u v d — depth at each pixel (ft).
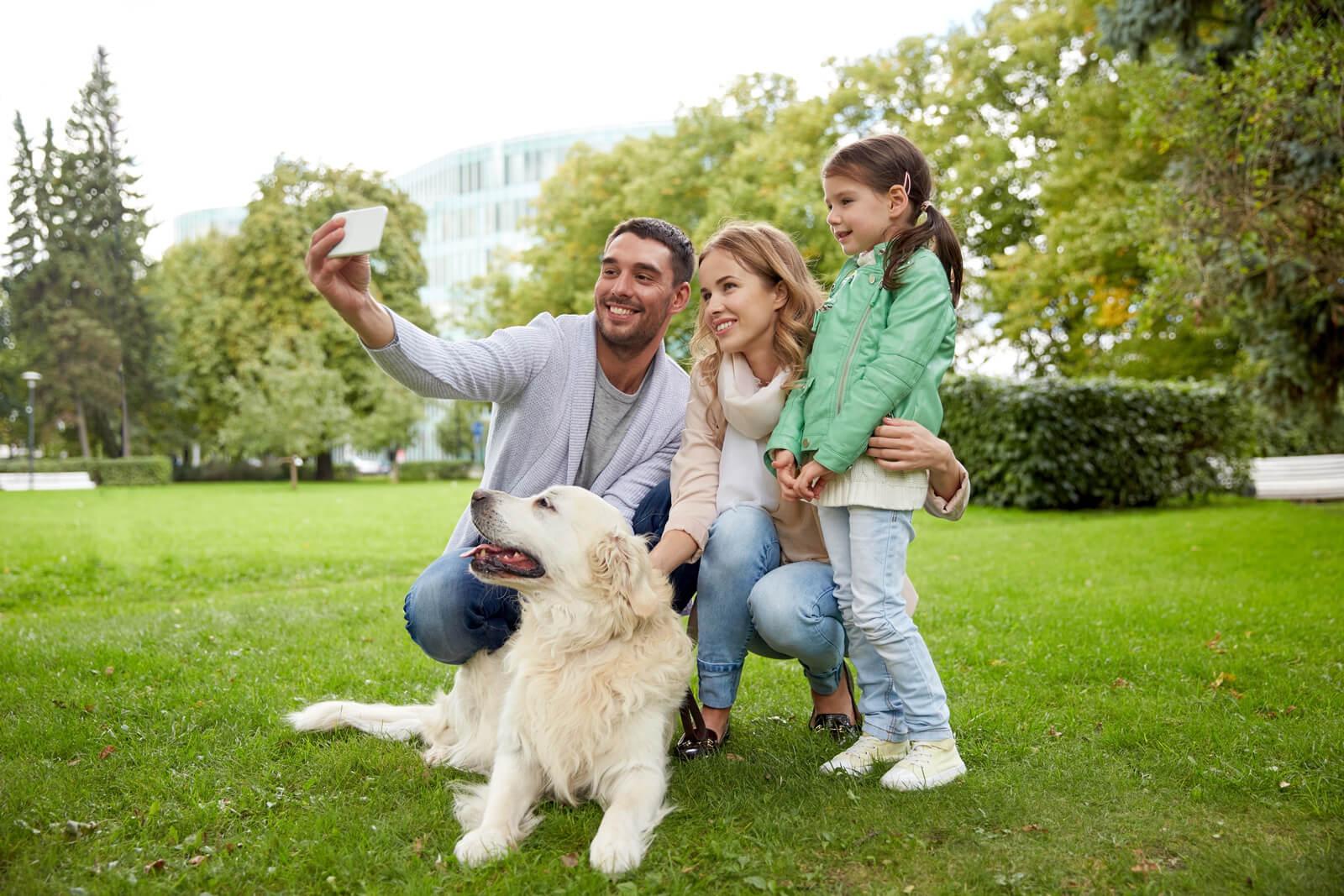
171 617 19.54
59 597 24.02
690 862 7.74
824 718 11.62
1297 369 37.63
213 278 127.75
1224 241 30.32
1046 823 8.35
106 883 7.27
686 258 11.09
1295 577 22.86
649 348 11.33
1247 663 14.10
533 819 8.66
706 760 10.21
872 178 9.89
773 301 10.33
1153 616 17.98
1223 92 28.02
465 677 10.65
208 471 132.67
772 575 10.30
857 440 8.98
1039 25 64.90
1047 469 45.27
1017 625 17.80
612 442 11.64
